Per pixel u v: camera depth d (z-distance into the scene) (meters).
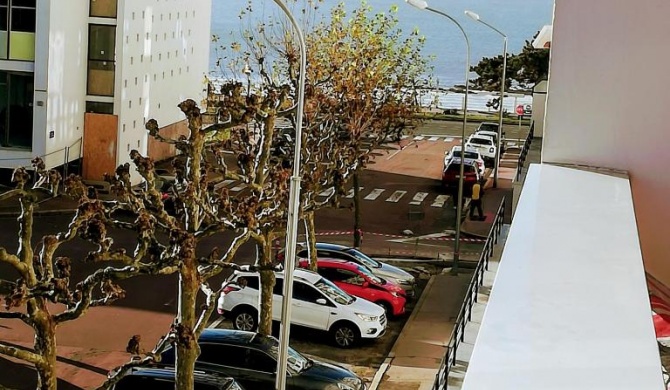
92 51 39.94
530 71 54.78
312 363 19.69
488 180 47.47
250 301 24.20
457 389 7.20
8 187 38.19
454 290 29.16
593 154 7.45
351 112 32.72
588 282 3.92
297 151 16.44
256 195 18.95
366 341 24.14
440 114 68.12
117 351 22.36
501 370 2.94
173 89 46.34
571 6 7.31
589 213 5.39
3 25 37.25
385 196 42.88
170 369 17.22
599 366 2.97
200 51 50.09
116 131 39.91
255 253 32.09
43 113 37.41
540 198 5.85
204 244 32.78
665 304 6.59
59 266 13.36
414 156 53.22
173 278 28.44
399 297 26.17
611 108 7.35
